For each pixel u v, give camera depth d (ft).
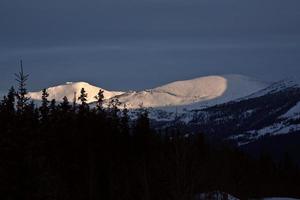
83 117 572.51
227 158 557.74
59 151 516.32
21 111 295.89
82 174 552.41
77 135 549.13
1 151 254.68
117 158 606.96
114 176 588.50
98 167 575.79
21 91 302.04
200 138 513.45
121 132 641.40
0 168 250.98
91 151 562.25
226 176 504.02
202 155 472.03
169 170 357.00
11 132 260.62
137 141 629.51
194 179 336.49
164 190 424.87
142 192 519.60
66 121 549.54
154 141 627.87
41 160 259.39
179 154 338.54
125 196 574.56
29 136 266.36
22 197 249.55
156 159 538.06
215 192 416.87
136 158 606.55
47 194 257.75
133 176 580.71
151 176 532.73
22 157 254.27
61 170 513.45
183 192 329.52
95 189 562.25
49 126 509.35
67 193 501.15
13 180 249.55
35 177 253.85
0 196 247.91
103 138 586.45
